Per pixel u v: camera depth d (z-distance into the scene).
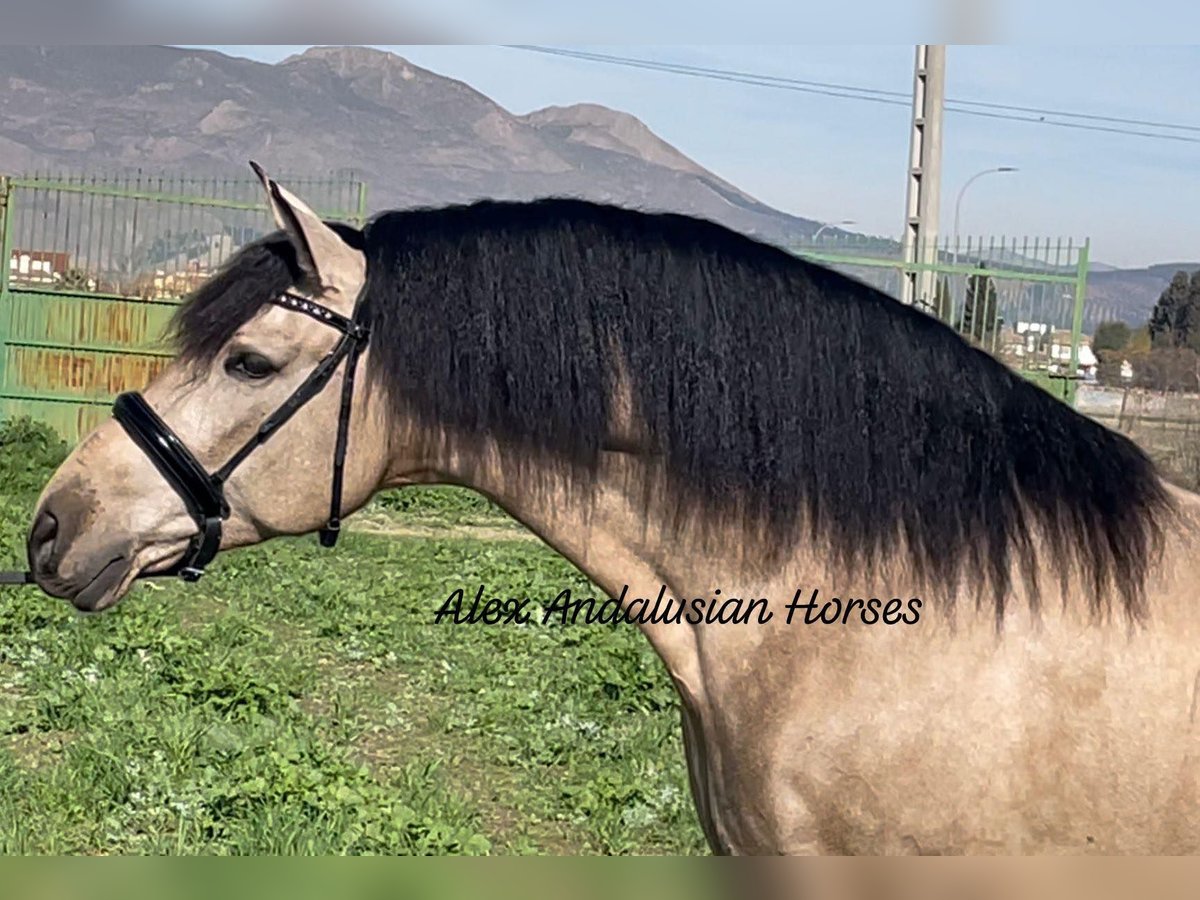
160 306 17.58
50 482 3.14
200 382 3.05
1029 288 18.64
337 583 11.28
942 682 2.78
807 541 2.93
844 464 2.92
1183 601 2.79
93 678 7.84
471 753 7.21
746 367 2.96
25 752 6.71
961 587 2.83
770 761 2.87
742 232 3.14
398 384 3.00
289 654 9.05
